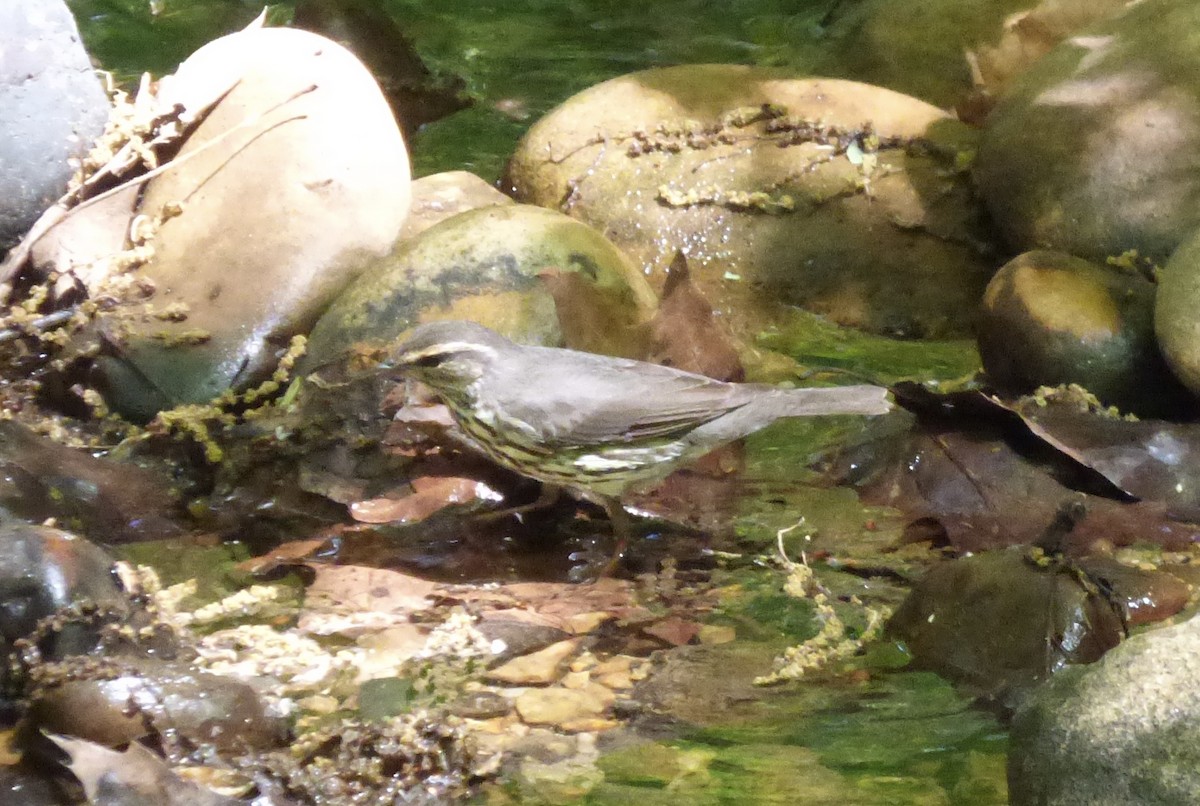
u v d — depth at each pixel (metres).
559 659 6.19
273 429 7.68
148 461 7.63
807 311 9.76
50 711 5.22
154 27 13.49
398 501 7.50
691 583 6.90
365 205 8.48
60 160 8.70
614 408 6.88
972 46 11.52
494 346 7.00
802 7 14.66
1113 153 9.08
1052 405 7.88
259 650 6.17
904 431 7.66
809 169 9.93
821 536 7.27
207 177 8.58
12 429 7.34
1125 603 6.25
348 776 5.19
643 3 14.95
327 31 12.27
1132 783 4.74
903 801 5.20
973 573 6.16
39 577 5.63
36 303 8.34
